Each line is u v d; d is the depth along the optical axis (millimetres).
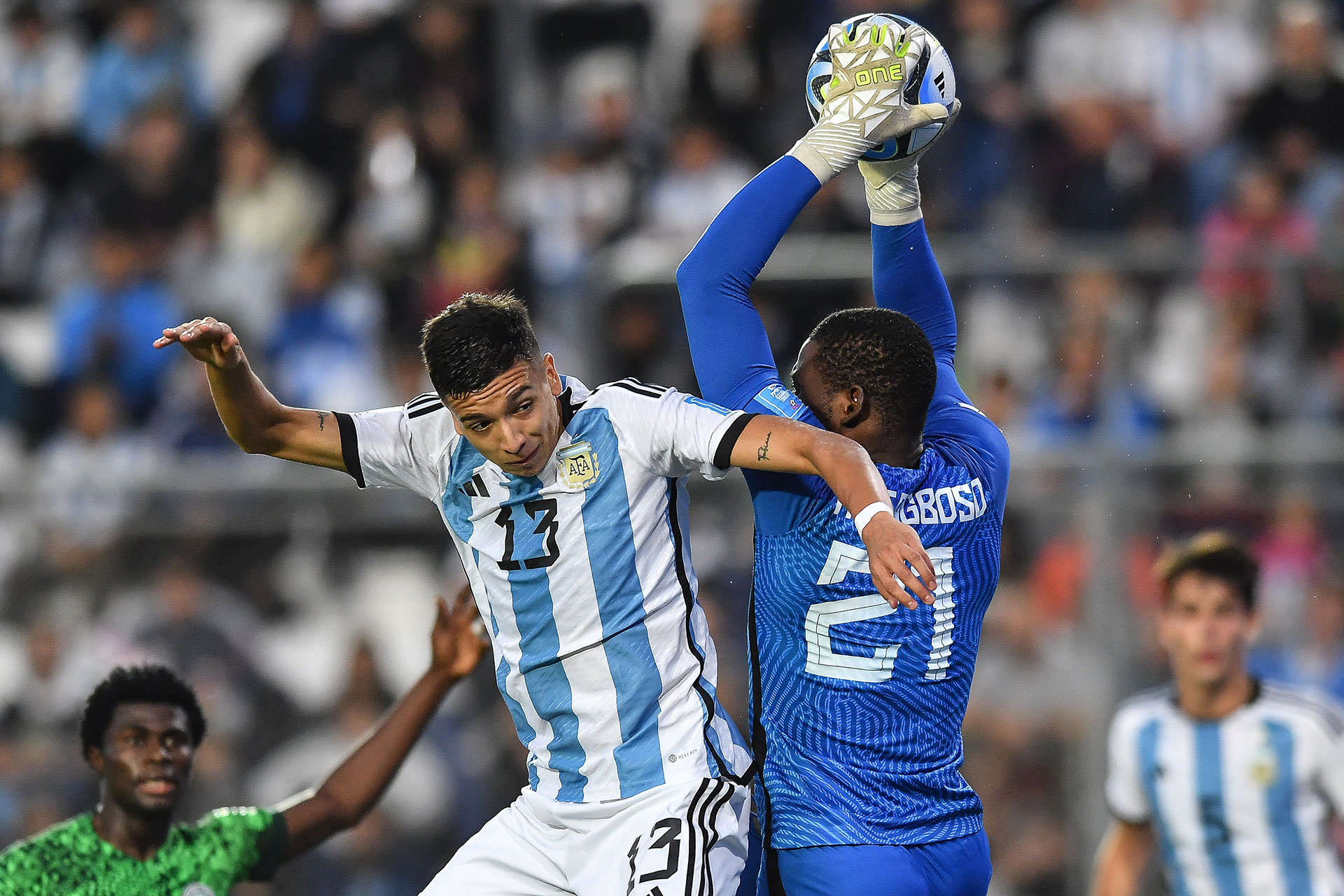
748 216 13602
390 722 16922
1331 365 31047
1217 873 20375
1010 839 27500
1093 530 28094
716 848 12859
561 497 12945
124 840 16109
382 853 27094
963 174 36875
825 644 13047
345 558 28312
